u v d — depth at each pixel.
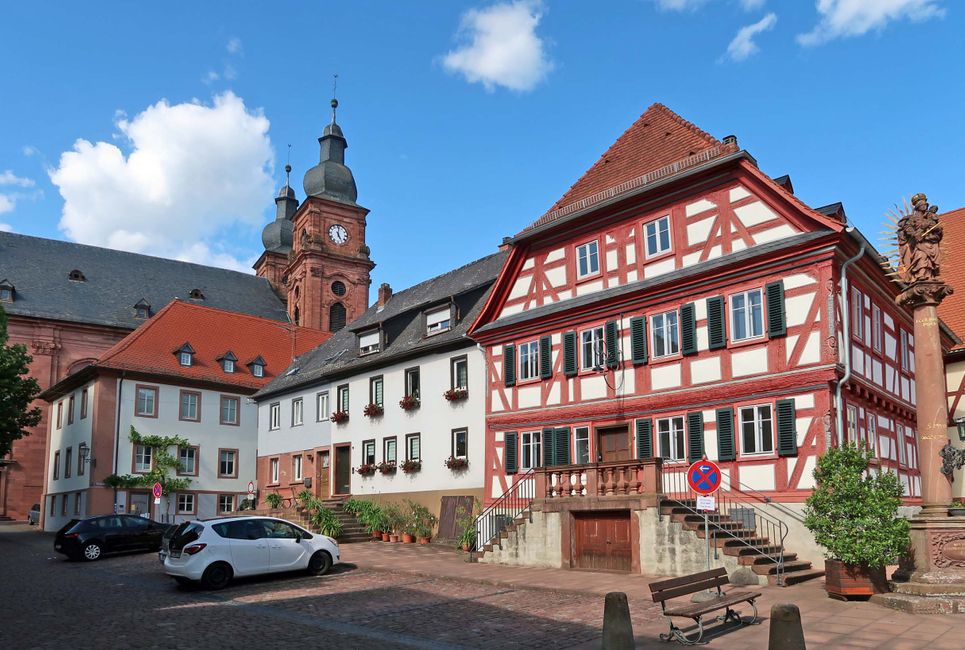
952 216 34.75
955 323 29.86
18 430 41.69
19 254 62.03
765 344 19.50
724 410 20.05
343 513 31.44
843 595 14.33
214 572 18.50
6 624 13.91
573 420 23.86
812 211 18.91
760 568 16.39
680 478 20.77
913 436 24.86
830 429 18.05
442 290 34.88
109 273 65.94
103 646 11.88
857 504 14.41
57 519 47.47
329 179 76.81
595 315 23.67
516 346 26.12
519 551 21.25
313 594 17.17
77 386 47.28
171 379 46.66
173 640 12.32
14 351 41.41
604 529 19.62
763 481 19.03
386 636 12.48
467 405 28.62
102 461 43.38
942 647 10.67
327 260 73.62
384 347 34.09
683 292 21.42
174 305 52.06
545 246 25.77
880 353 21.56
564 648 11.49
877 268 20.73
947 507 14.66
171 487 45.09
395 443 31.95
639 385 22.22
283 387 39.88
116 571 23.23
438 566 21.16
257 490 41.28
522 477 25.00
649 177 23.03
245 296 75.56
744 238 20.36
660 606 14.43
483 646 11.68
